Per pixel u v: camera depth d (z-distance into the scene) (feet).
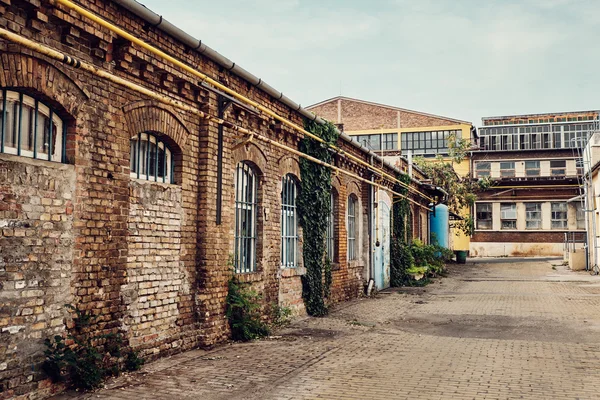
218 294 32.09
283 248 43.19
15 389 19.79
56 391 21.42
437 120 170.71
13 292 19.84
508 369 27.45
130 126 25.73
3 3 18.86
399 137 173.17
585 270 102.37
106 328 24.03
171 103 24.13
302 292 45.42
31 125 21.29
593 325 41.60
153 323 27.48
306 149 44.83
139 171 27.45
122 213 25.04
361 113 177.47
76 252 22.52
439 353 31.45
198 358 28.45
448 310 50.67
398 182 71.87
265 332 35.70
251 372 26.02
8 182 19.75
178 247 29.58
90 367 22.43
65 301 22.00
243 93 34.81
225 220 33.06
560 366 28.14
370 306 52.90
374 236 65.51
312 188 45.96
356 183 61.41
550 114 210.18
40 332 20.85
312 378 25.30
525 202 156.56
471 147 169.68
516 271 101.71
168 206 28.73
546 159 167.53
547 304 54.65
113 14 23.97
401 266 75.72
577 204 153.07
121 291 25.36
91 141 23.35
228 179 33.47
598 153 101.24
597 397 22.49
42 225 21.04
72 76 22.25
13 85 19.71
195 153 31.07
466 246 155.43
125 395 21.75
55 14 20.72
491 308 52.01
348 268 58.08
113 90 24.62
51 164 21.48
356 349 32.30
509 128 187.93
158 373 25.17
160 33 27.07
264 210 38.83
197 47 29.30
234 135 34.22
